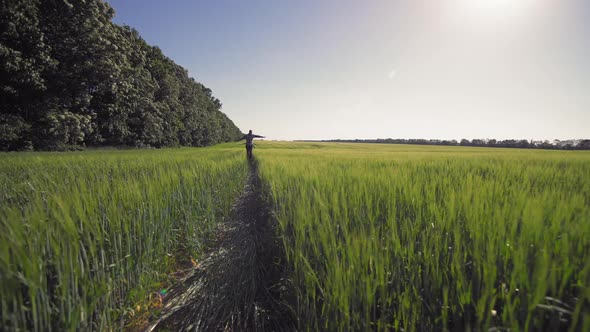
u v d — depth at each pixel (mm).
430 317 1503
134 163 7559
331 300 1563
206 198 4695
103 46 21281
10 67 15602
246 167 11977
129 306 2238
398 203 2930
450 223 2086
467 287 1502
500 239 1692
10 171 6082
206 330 2053
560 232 1768
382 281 1509
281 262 2756
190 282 2824
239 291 2469
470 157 12234
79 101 20547
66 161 7863
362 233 1899
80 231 1953
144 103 30891
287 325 1987
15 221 1659
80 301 1580
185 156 12180
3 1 15539
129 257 2332
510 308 1184
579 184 4176
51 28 18906
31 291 1354
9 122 16969
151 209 2877
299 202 2930
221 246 3791
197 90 60938
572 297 1358
